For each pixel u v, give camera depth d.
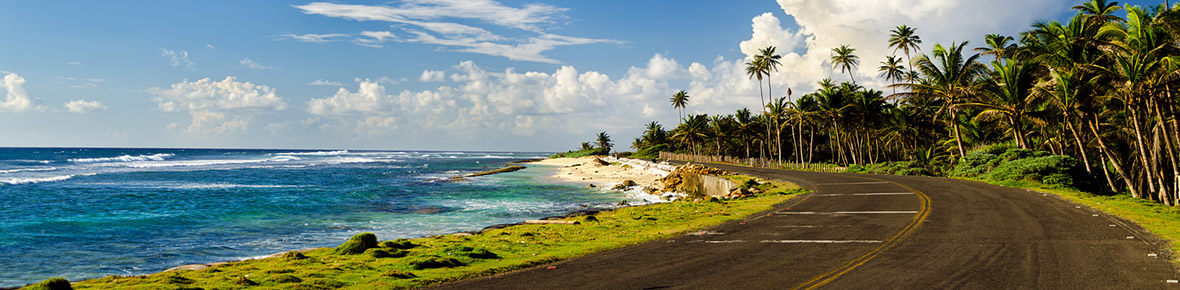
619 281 11.74
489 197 45.16
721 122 119.12
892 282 11.09
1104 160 39.69
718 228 20.22
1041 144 50.25
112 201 39.03
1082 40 32.94
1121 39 30.56
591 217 24.36
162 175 70.56
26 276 17.02
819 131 101.12
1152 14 32.56
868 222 20.39
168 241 23.38
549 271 12.96
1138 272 11.44
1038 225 18.33
